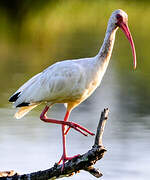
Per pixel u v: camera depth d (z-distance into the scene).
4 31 37.69
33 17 38.91
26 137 15.30
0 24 37.88
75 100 9.99
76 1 42.94
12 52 31.67
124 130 16.28
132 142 14.97
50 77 9.89
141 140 15.17
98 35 38.81
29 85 10.09
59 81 9.78
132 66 28.02
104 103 19.92
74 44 34.12
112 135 15.72
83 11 42.66
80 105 19.59
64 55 29.88
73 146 14.57
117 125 16.83
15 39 36.91
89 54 29.67
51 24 39.62
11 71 24.98
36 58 29.12
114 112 18.34
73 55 29.52
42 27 39.03
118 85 23.30
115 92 21.84
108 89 22.48
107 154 14.09
